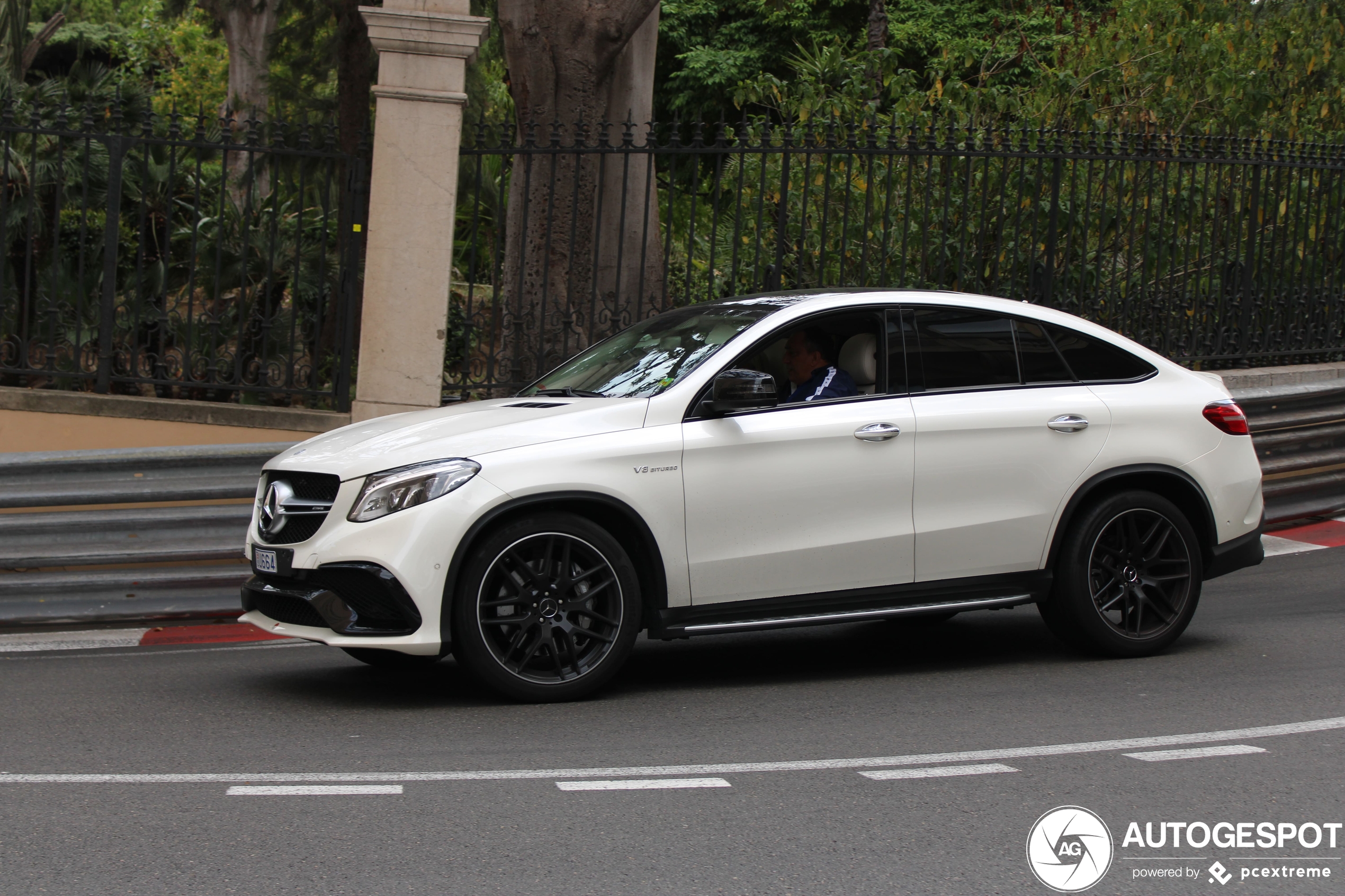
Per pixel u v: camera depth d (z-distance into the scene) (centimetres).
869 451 621
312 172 1474
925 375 645
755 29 3312
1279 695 593
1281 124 1561
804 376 641
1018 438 646
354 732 547
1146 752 509
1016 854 400
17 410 952
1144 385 686
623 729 549
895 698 605
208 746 525
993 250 1270
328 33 2367
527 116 1276
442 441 582
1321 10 1656
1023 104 1474
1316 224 1192
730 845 407
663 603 597
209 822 429
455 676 658
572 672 594
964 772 484
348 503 571
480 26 966
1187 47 1451
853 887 373
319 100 2381
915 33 3052
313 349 999
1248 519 699
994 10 2933
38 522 780
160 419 958
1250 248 1158
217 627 790
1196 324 1133
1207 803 448
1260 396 1017
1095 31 1523
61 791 464
